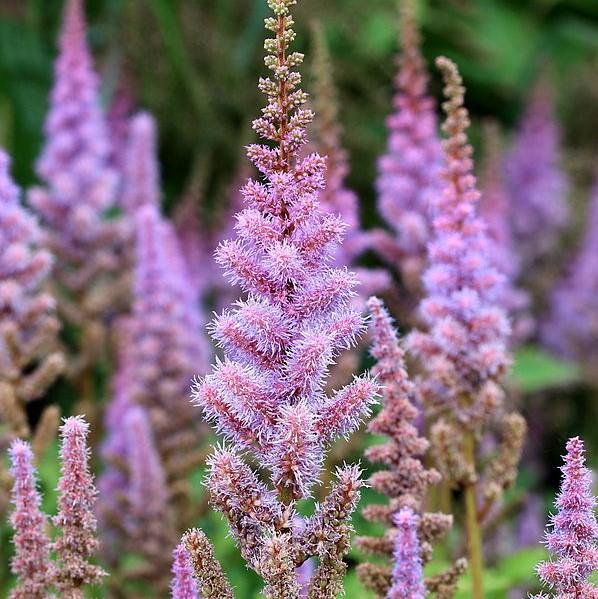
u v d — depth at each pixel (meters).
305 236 0.94
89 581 0.98
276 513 0.93
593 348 1.99
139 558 1.34
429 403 1.15
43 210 1.59
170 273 1.46
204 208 2.10
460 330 1.13
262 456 0.94
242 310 0.93
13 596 0.98
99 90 2.04
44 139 2.10
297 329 0.94
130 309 1.65
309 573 1.05
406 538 0.95
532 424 1.77
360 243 1.34
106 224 1.60
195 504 1.33
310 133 1.34
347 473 0.94
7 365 1.26
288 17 0.94
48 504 1.35
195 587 0.94
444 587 1.05
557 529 0.95
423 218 1.37
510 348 1.71
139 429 1.28
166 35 2.11
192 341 1.50
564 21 2.77
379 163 1.40
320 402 0.94
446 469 1.12
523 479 1.67
